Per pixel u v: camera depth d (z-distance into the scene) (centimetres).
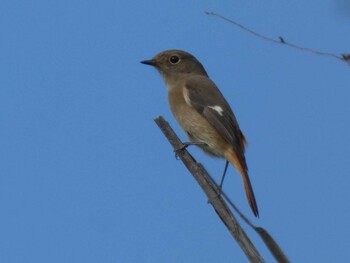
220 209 838
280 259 599
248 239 785
